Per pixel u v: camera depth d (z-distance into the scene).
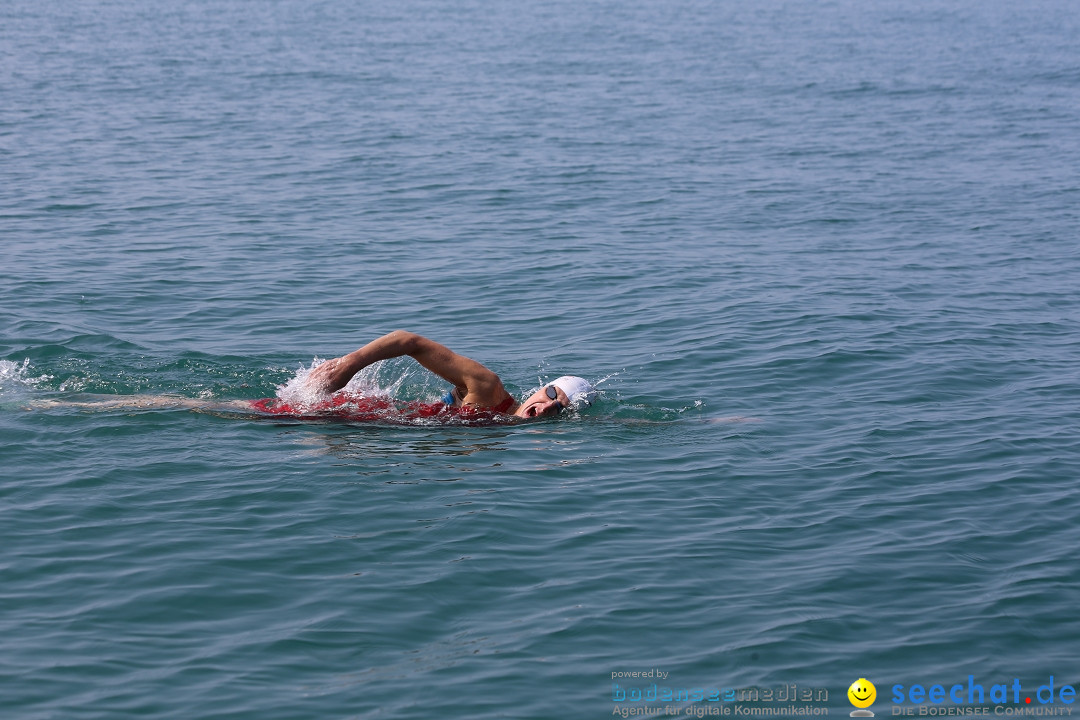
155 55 48.50
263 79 40.56
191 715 4.98
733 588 6.29
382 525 6.91
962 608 6.12
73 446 8.00
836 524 7.18
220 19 76.31
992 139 29.80
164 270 14.26
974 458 8.37
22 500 7.09
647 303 13.19
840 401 9.77
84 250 15.23
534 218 18.64
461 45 59.31
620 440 8.62
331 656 5.49
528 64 49.12
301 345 11.21
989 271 15.35
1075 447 8.62
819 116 34.16
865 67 51.25
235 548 6.55
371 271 14.65
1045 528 7.15
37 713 4.93
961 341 11.68
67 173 21.27
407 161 24.12
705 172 23.73
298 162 23.61
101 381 9.52
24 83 36.16
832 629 5.87
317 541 6.67
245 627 5.73
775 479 7.92
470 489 7.51
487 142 27.28
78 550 6.47
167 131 27.36
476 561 6.48
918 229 18.30
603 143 27.62
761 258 15.94
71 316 11.85
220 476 7.58
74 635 5.58
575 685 5.33
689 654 5.61
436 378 9.98
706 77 45.12
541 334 11.86
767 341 11.55
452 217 18.55
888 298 13.60
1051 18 102.62
